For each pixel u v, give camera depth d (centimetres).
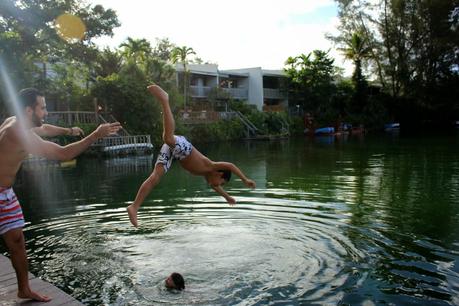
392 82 4612
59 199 1015
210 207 873
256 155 2105
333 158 1889
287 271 521
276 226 720
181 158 490
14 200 378
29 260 575
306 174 1377
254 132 3475
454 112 4694
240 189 1091
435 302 437
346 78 4897
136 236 675
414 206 868
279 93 4391
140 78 2781
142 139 2480
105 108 2586
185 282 493
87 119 2389
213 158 1973
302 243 627
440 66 4503
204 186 1148
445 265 536
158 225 740
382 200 932
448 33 4250
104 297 459
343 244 621
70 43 2322
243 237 659
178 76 3556
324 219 764
